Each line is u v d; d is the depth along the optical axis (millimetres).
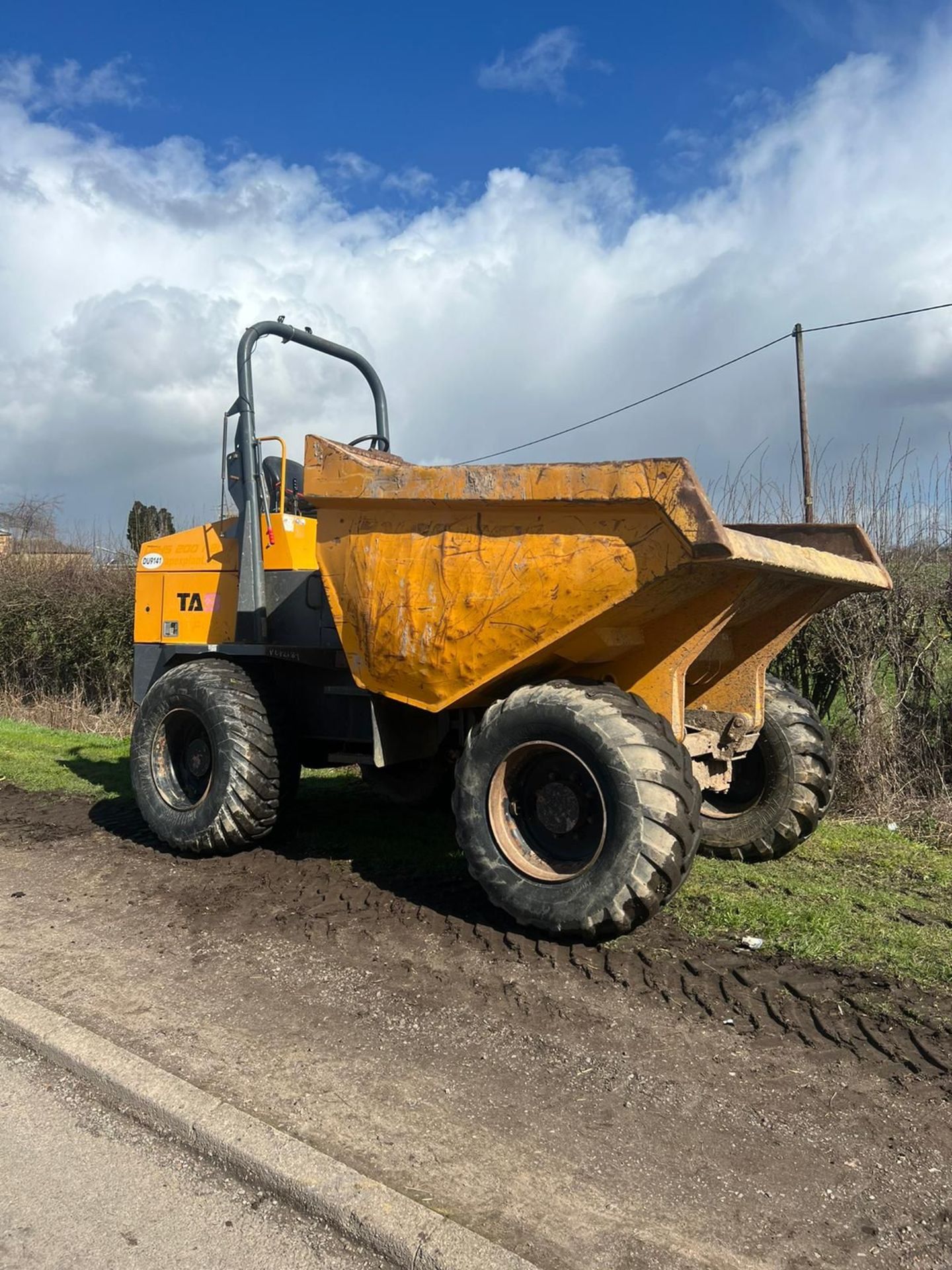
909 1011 3352
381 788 5914
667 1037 3193
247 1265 2164
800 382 13016
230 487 5797
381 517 4469
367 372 6430
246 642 5574
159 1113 2711
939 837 5820
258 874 5098
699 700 5043
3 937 4168
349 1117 2697
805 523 5598
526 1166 2467
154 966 3826
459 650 4223
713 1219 2260
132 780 5727
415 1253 2135
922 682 6645
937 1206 2316
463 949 3971
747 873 5070
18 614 12953
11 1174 2502
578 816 4051
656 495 3586
